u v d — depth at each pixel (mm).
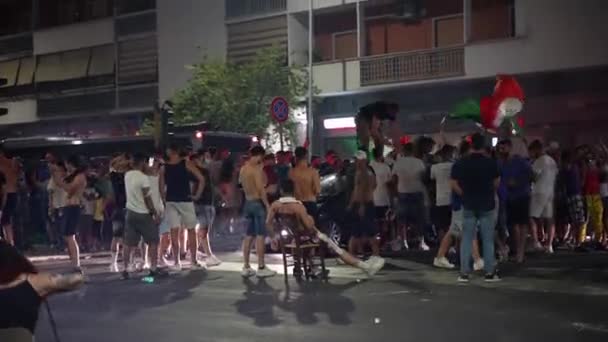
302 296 9773
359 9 27172
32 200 18078
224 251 15766
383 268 11984
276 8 28875
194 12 31234
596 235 14109
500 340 7148
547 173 13055
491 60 24281
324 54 28406
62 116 36375
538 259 12547
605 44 22312
